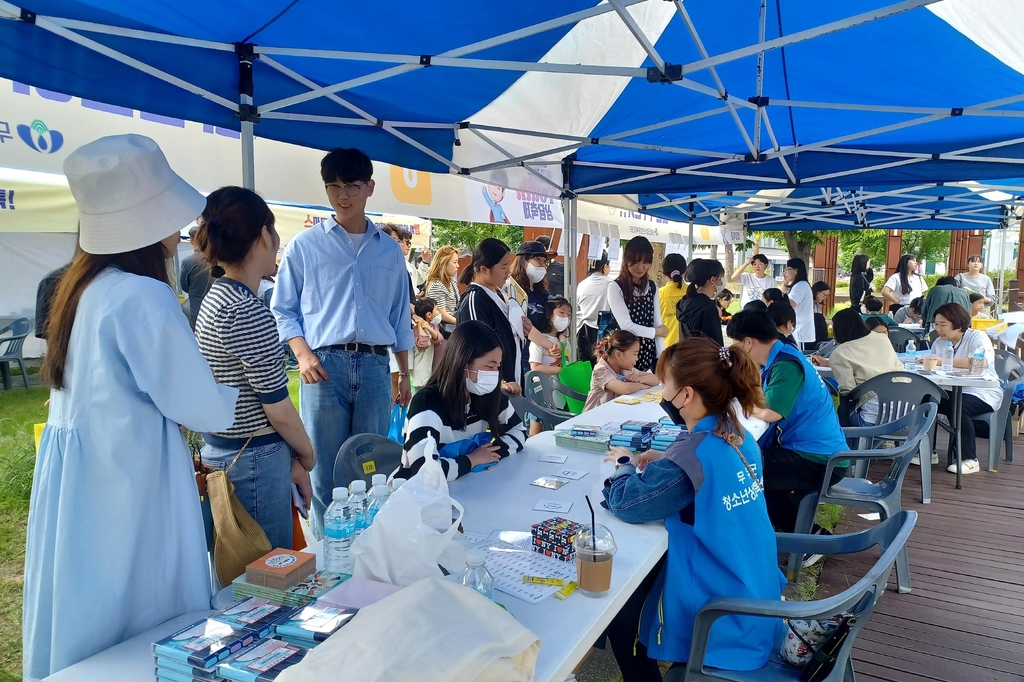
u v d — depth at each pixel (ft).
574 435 9.28
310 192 15.90
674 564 6.29
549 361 17.44
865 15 7.34
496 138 14.52
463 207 22.43
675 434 8.90
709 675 5.98
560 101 12.69
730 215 34.12
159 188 5.12
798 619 5.91
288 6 7.32
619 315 16.51
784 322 14.83
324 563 5.68
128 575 4.73
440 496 4.99
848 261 77.66
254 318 6.36
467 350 7.76
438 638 3.62
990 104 11.07
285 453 6.83
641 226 37.50
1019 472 16.97
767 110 13.34
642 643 6.69
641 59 11.67
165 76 7.86
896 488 10.61
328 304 9.78
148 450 4.85
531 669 3.87
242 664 3.89
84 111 11.46
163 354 4.80
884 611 10.29
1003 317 29.86
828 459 10.68
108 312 4.74
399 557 4.74
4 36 6.54
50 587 4.73
